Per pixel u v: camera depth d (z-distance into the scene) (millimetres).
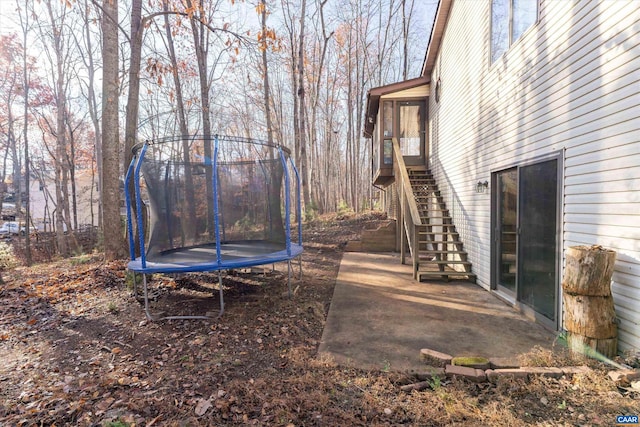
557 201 3656
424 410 2359
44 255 14367
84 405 2537
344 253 9531
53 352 3480
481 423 2209
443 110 8234
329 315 4371
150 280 6051
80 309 4707
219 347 3490
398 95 10047
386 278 6496
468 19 6395
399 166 8297
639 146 2627
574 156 3381
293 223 13477
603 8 2971
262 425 2248
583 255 2865
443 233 7012
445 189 8070
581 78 3264
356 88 21266
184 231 6301
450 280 6195
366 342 3502
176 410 2438
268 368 3012
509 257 4930
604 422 2143
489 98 5438
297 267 7602
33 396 2686
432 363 3012
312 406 2414
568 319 3018
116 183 7496
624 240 2785
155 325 4137
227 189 7008
